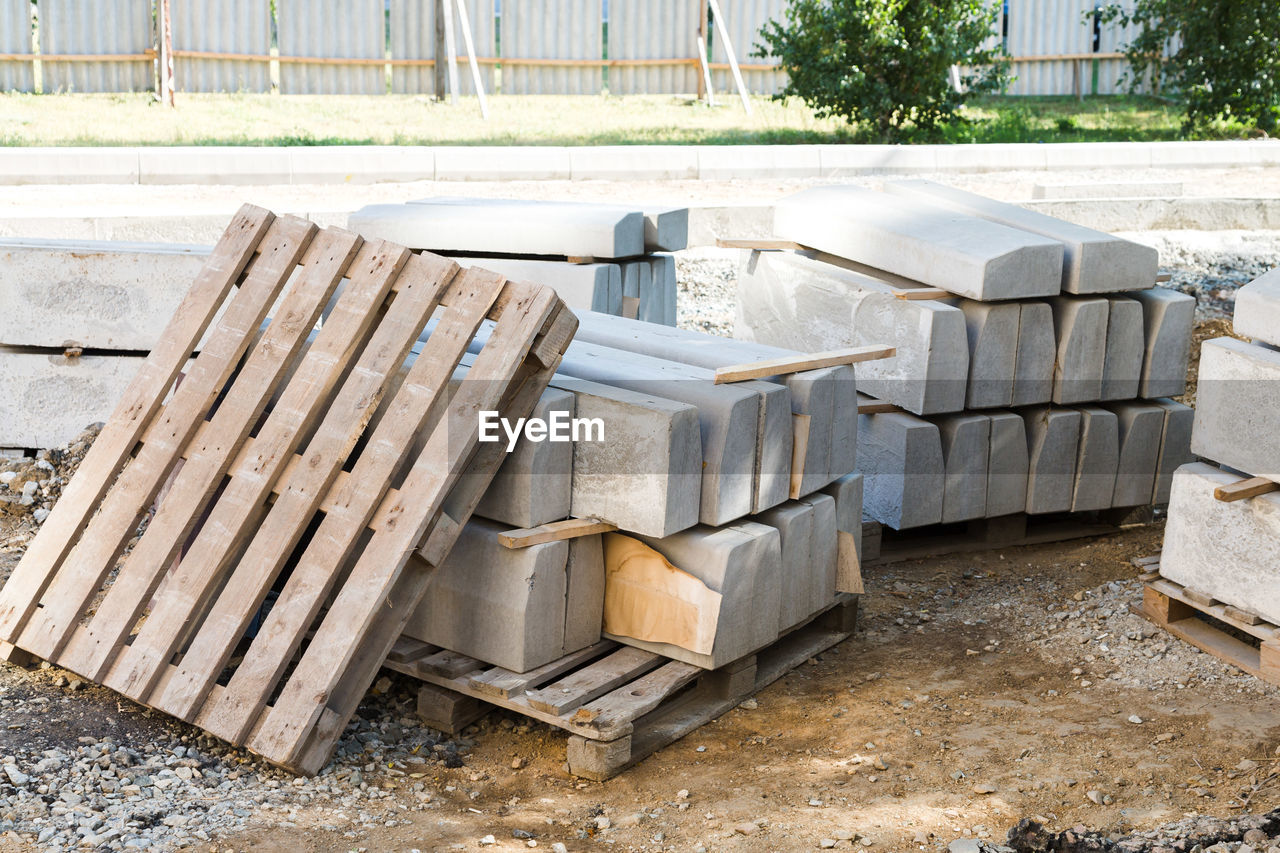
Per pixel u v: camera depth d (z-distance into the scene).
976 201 6.09
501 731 4.23
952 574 5.64
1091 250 5.31
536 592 3.96
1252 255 9.91
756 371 4.23
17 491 5.76
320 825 3.44
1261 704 4.27
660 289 6.78
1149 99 18.56
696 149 11.96
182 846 3.23
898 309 5.32
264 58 15.58
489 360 3.86
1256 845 3.34
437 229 6.47
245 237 4.57
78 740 3.82
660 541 4.16
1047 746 4.09
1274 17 14.50
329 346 4.13
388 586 3.70
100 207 9.46
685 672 4.12
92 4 14.74
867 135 14.76
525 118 15.46
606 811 3.71
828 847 3.46
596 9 16.95
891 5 13.84
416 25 16.19
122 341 5.81
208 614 4.16
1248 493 4.31
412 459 4.09
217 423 4.20
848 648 4.95
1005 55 18.27
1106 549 5.82
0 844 3.15
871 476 5.51
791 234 6.24
